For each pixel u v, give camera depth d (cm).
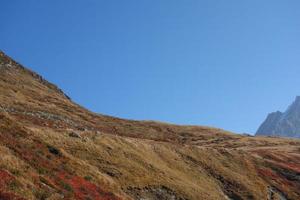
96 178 4647
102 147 5850
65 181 3697
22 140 4294
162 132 14088
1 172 2931
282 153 11306
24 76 15088
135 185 5325
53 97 13812
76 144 5491
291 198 8050
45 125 7019
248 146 13450
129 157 6016
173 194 5634
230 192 7075
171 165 6781
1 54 15550
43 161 3894
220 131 16425
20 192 2833
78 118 11294
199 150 8144
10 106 9069
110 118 14150
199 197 5903
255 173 8412
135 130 12681
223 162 8181
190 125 16838
